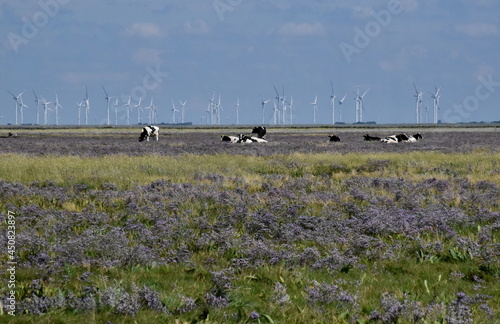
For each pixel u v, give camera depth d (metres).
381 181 97.75
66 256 48.19
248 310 36.81
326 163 140.12
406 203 76.44
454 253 50.62
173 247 54.06
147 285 41.44
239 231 61.50
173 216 67.50
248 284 42.66
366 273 46.09
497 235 58.34
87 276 42.91
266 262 48.25
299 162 142.50
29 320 34.34
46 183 96.44
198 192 83.06
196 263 48.53
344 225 62.59
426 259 49.81
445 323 34.38
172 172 116.69
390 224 60.75
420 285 42.94
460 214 65.69
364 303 38.72
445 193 84.62
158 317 35.09
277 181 102.69
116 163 130.38
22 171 112.69
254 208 73.88
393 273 46.88
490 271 46.41
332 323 35.00
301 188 94.06
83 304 36.09
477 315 36.22
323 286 39.81
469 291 41.84
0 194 81.62
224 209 72.56
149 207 71.44
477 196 79.88
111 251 48.84
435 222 62.22
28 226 60.75
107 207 74.88
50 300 36.78
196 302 37.78
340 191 89.62
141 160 141.50
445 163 138.00
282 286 39.88
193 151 197.00
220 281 41.31
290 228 59.88
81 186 92.31
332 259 47.69
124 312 35.22
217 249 53.19
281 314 36.12
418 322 34.91
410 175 113.69
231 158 151.75
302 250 53.44
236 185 97.00
